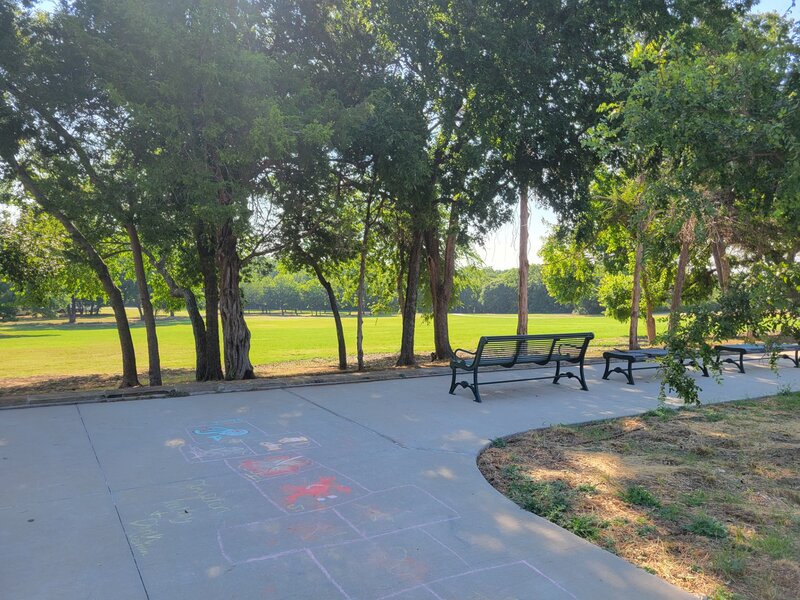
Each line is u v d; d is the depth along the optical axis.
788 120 3.69
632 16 11.38
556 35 12.21
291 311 139.25
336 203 13.38
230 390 8.95
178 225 9.68
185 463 5.18
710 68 4.11
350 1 13.46
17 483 4.62
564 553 3.44
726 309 4.28
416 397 8.57
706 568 3.33
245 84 9.34
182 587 3.00
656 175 9.36
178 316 111.75
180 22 9.61
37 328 61.75
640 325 61.50
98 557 3.34
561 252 26.20
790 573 3.27
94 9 10.01
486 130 13.02
